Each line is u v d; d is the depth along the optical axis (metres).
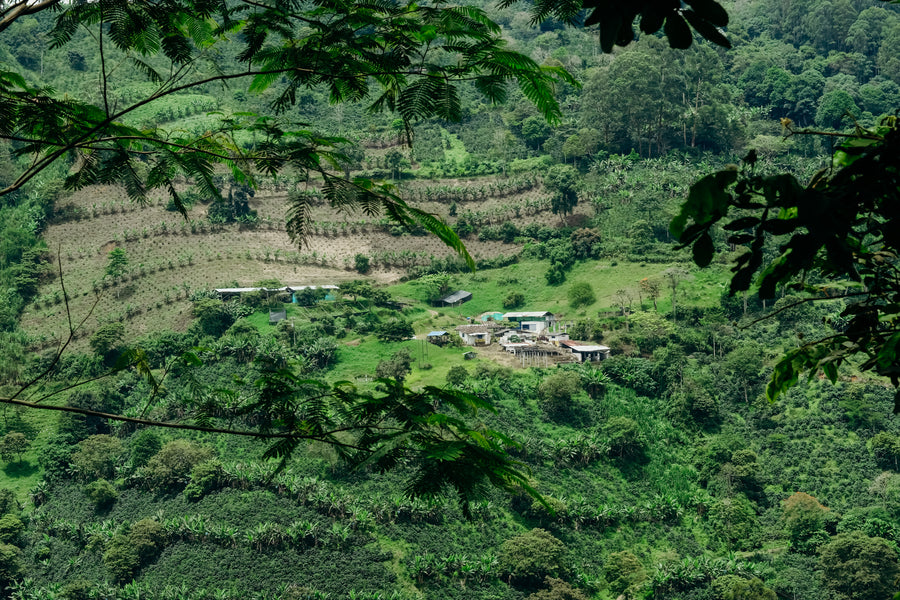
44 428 84.25
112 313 111.69
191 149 5.38
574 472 77.62
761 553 67.88
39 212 127.94
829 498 74.19
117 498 75.00
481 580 63.31
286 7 5.07
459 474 4.39
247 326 102.75
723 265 115.81
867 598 60.12
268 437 5.07
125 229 128.25
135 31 5.43
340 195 4.87
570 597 60.41
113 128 5.52
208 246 127.44
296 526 66.62
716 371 93.75
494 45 4.71
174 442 78.12
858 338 4.90
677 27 3.17
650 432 83.75
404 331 104.38
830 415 83.12
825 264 4.55
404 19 4.95
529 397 87.81
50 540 71.44
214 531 66.69
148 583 63.94
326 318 106.75
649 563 67.44
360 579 62.50
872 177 3.66
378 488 71.38
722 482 76.62
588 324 104.56
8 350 94.12
